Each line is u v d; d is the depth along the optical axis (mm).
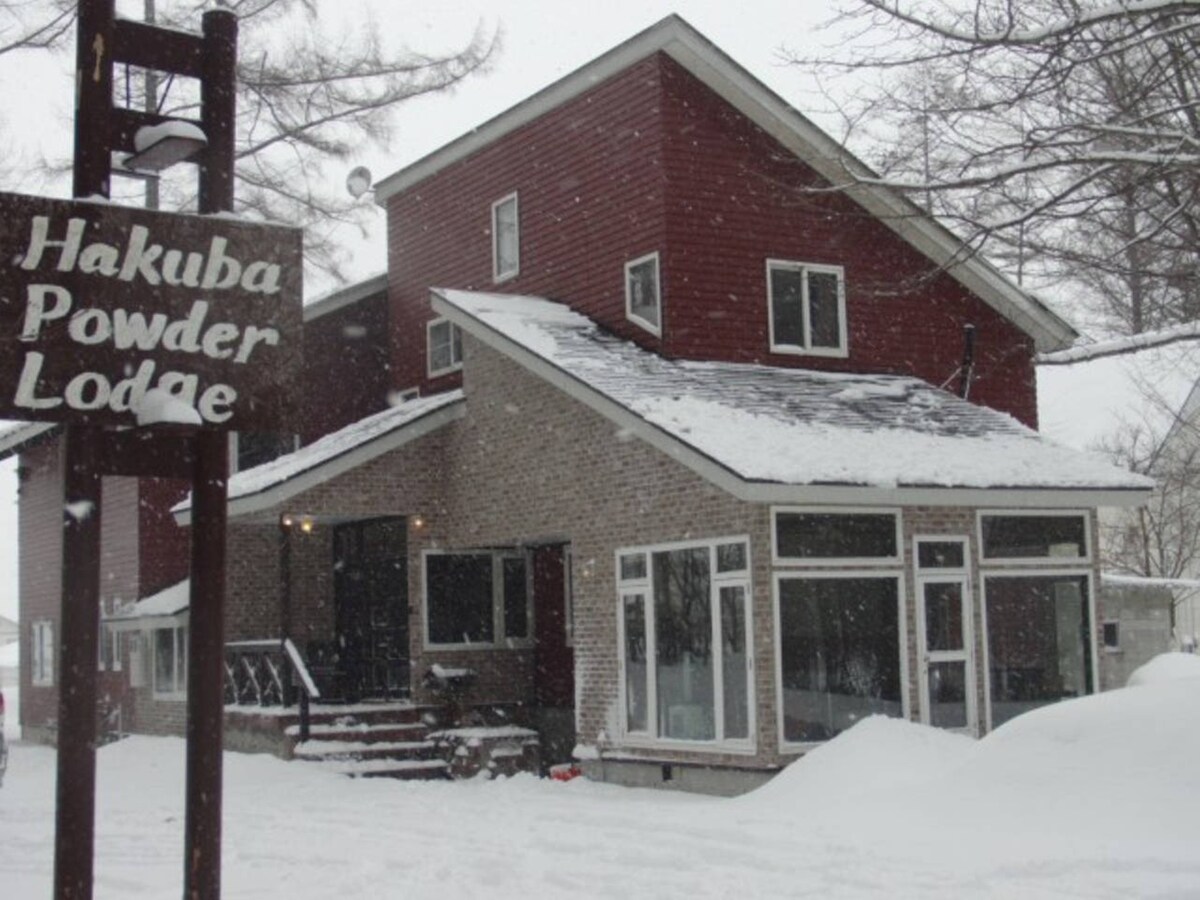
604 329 20984
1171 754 11531
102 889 10070
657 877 10055
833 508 16531
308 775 18594
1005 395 22812
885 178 12898
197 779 7801
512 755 19438
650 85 20547
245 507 20312
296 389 8211
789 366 20953
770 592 15992
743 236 20766
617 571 17984
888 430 18344
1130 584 26125
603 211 21344
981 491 16938
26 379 7555
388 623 23000
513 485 20062
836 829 12039
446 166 24859
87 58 7941
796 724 16000
